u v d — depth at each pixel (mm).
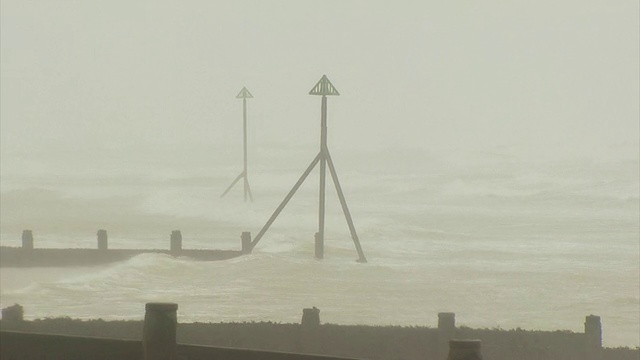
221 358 36469
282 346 75062
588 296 129625
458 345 33594
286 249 176000
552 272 153000
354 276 141750
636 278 145750
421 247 190250
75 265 140125
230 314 109562
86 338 37656
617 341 102062
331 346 74938
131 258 140250
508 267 159500
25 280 127562
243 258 148000
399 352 74125
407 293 129250
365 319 108312
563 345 75188
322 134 158875
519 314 116250
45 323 76938
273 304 117312
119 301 115688
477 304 122688
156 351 35250
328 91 158250
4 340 38688
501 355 74812
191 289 126375
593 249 190875
